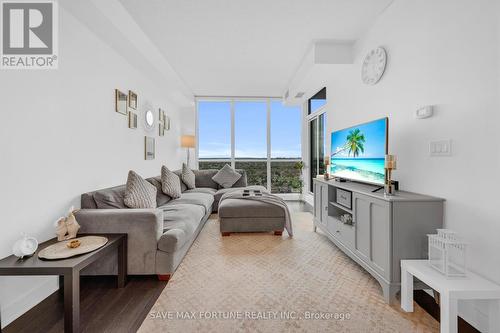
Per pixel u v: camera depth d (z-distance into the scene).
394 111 2.39
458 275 1.48
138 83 3.65
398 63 2.33
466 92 1.63
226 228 3.29
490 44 1.47
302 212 4.80
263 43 3.29
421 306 1.75
